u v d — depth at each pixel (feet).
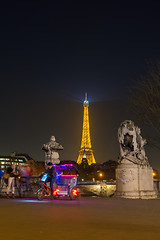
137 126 95.04
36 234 33.32
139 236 32.71
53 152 100.27
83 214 49.21
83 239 31.07
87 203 67.46
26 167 97.71
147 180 91.45
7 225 38.88
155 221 42.55
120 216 47.11
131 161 91.25
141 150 93.45
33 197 93.50
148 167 92.63
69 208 57.47
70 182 81.00
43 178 80.38
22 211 52.90
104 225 39.17
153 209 56.34
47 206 61.00
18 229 36.19
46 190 79.41
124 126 93.15
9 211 52.85
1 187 101.04
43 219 43.88
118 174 92.07
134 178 90.07
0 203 67.67
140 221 42.47
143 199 81.56
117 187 92.07
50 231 34.99
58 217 45.85
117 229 36.50
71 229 36.27
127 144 92.89
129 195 88.94
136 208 57.72
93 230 35.73
